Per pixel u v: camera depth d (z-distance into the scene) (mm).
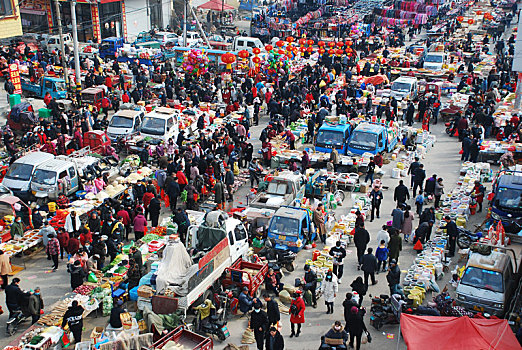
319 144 29078
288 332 16188
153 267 17344
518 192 22156
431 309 15477
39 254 20516
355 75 46562
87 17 56812
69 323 15102
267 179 23516
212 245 18234
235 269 17203
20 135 31234
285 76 42438
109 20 58375
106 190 23844
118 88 39656
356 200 24578
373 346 15539
